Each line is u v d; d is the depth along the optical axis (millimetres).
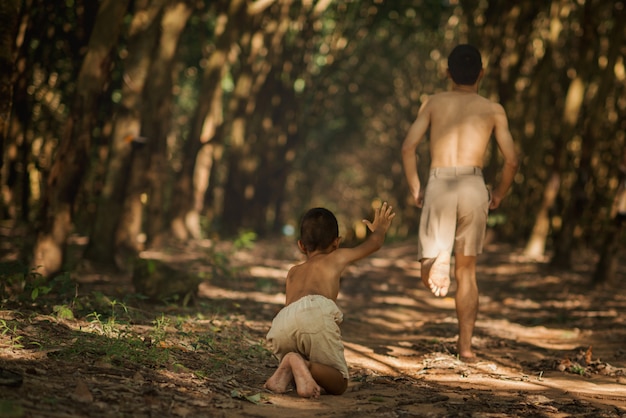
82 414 4340
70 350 5770
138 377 5320
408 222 42031
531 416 5176
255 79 25203
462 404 5555
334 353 5723
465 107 8117
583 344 9461
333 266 5930
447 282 7586
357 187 58812
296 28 27188
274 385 5641
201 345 7039
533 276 17531
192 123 20922
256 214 27156
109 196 13211
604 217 20734
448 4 29625
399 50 39844
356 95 42500
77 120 10430
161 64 14719
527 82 25906
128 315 8125
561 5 20953
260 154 27234
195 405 4945
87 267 12516
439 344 8734
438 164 8109
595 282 15406
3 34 8406
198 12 21953
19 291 8359
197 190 22375
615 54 16859
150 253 16719
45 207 10320
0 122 8469
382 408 5320
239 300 11297
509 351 8758
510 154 8055
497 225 25875
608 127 20938
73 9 15680
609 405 5719
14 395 4430
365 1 28172
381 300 13945
